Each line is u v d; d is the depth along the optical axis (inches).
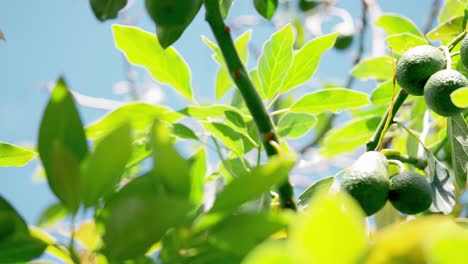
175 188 40.2
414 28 68.2
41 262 46.4
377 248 34.7
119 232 39.4
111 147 40.7
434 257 30.6
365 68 70.2
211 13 51.4
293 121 62.9
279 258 31.3
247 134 56.6
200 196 53.1
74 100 42.8
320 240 31.1
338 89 60.1
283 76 59.7
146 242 39.7
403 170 54.8
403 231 34.6
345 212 31.4
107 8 52.6
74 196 41.3
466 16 61.0
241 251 41.2
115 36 58.0
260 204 48.3
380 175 52.9
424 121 65.0
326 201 31.3
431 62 55.8
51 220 51.9
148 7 48.6
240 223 40.9
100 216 43.3
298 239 31.3
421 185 53.7
